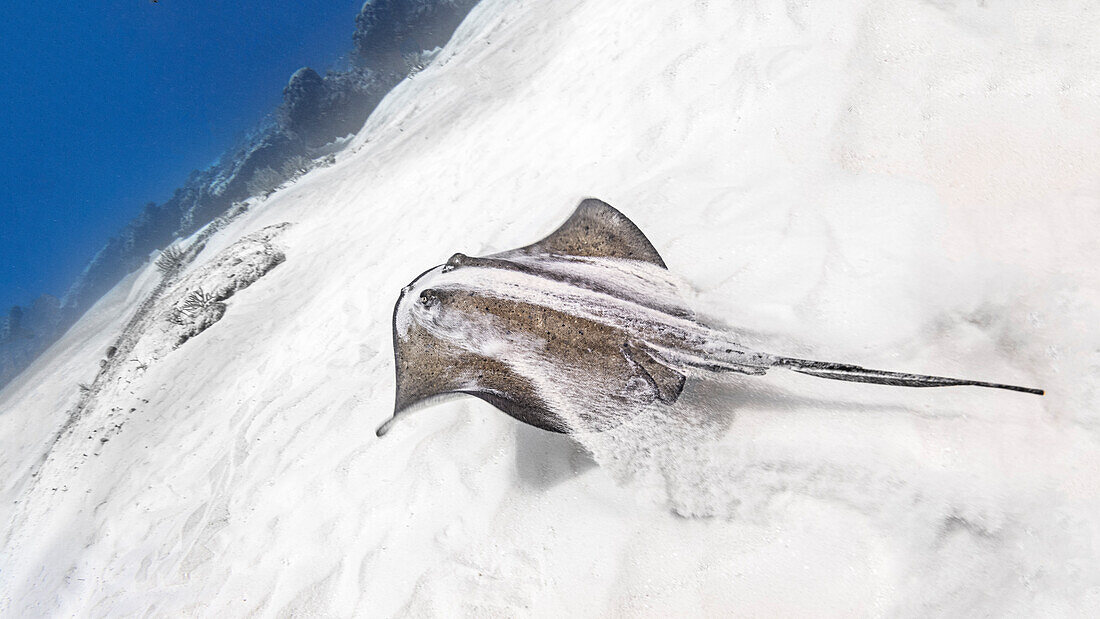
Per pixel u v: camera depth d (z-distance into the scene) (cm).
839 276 407
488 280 430
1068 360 312
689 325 380
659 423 366
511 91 1165
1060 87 422
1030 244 371
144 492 696
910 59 495
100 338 2052
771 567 300
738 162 536
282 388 689
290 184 2264
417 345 439
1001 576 261
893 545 284
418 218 861
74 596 599
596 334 380
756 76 575
